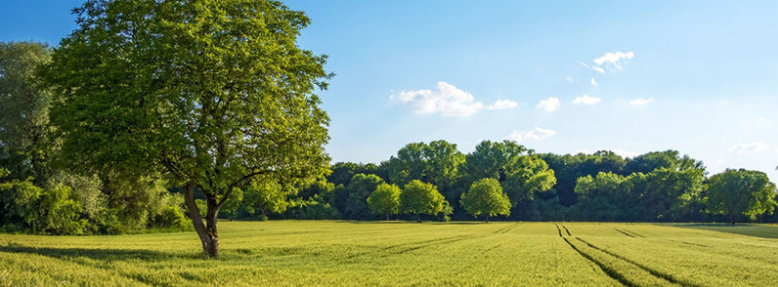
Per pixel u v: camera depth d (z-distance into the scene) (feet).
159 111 63.41
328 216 447.83
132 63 60.49
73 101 61.31
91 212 139.54
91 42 61.67
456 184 493.36
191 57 58.75
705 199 395.55
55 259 51.55
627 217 436.76
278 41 69.67
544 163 487.61
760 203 369.50
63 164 65.05
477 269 61.00
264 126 69.00
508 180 461.78
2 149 126.41
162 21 58.85
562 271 61.31
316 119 72.38
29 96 126.82
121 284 38.55
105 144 54.95
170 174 69.31
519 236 167.22
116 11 62.95
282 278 47.37
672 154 523.70
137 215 159.63
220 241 121.08
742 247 115.14
